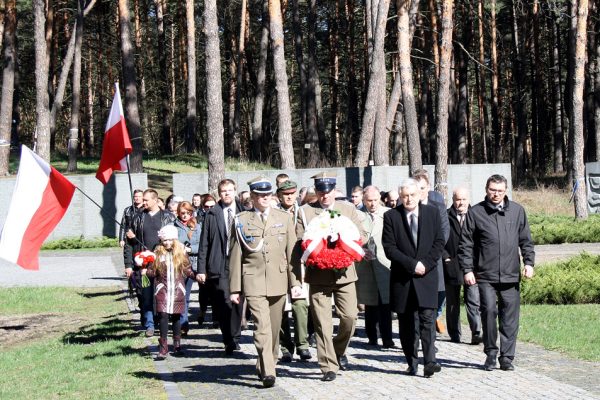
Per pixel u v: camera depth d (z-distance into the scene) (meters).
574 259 16.98
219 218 11.13
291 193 9.43
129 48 33.91
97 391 8.93
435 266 9.16
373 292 11.09
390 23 45.84
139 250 13.11
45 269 24.02
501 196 9.52
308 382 9.09
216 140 22.83
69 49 38.03
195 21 57.19
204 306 13.71
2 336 14.04
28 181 12.89
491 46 49.72
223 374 9.70
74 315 15.88
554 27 50.81
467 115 56.41
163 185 35.47
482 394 8.20
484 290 9.51
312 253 8.85
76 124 37.44
